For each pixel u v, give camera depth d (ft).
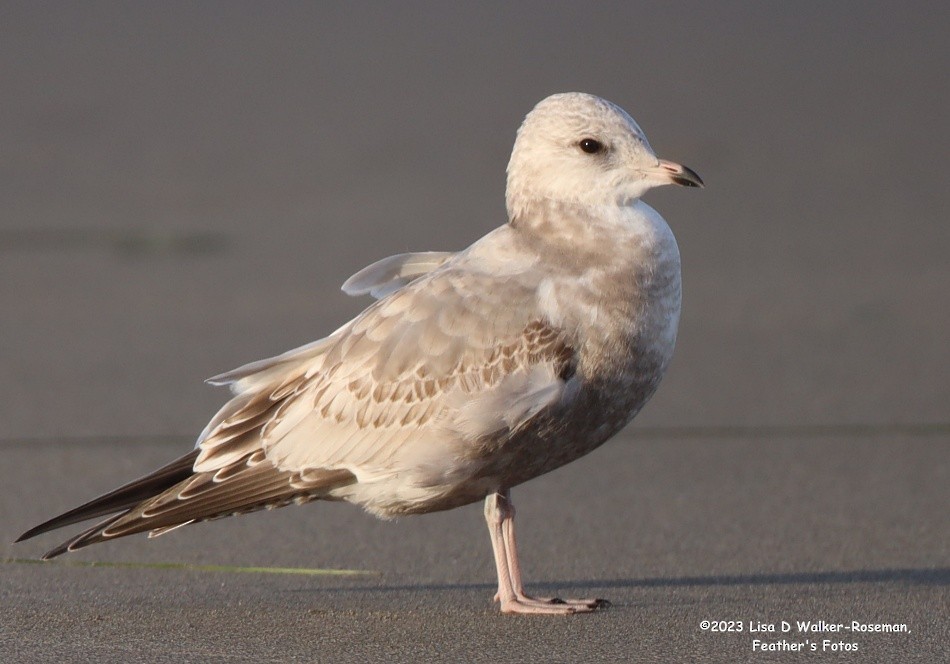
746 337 57.77
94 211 86.79
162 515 30.04
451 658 27.14
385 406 29.43
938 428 45.62
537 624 29.12
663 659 26.96
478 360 29.09
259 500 30.53
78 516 30.40
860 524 36.73
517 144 31.12
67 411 48.49
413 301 29.86
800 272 68.44
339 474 29.94
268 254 73.97
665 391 50.90
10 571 33.24
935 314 60.18
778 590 31.45
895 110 112.06
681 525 36.91
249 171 98.22
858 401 48.93
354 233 77.77
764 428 46.09
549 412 29.07
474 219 79.87
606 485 40.63
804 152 99.30
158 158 104.06
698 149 101.40
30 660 27.04
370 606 30.48
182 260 73.61
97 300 65.72
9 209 88.07
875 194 85.97
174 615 29.84
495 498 30.68
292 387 30.78
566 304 29.32
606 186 30.40
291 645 27.91
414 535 35.96
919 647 27.50
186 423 46.98
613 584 32.27
